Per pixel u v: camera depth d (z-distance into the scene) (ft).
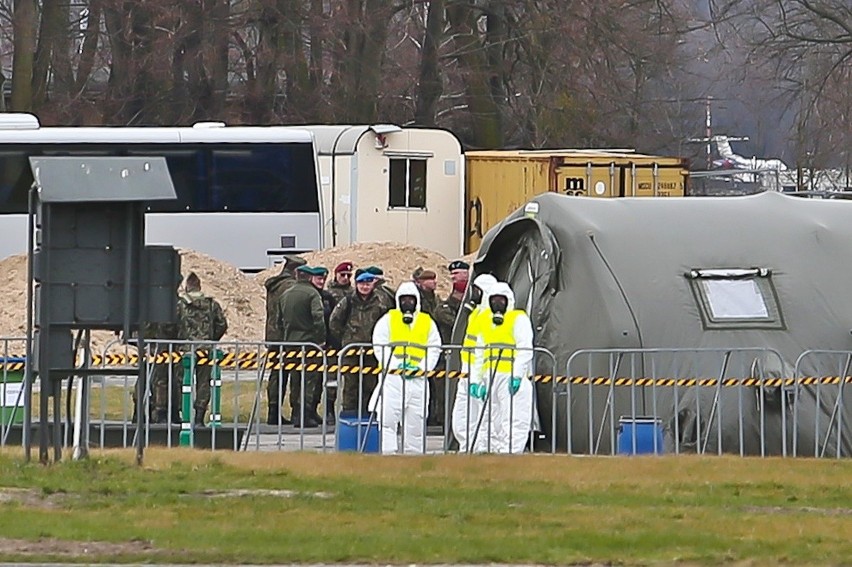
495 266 250.98
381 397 209.56
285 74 653.30
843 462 187.52
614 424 208.03
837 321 223.51
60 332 155.63
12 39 631.97
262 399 264.11
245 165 450.30
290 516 136.67
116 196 149.79
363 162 483.51
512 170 485.15
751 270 226.79
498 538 126.93
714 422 209.97
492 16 644.69
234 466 167.94
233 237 448.24
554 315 228.84
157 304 154.92
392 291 260.21
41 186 148.77
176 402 234.38
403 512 140.05
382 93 653.71
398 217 486.38
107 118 640.99
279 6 630.33
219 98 644.27
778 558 120.78
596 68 651.66
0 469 156.46
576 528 132.67
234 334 383.45
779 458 195.52
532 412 212.43
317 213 452.35
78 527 128.06
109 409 247.09
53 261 153.07
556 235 231.91
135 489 149.07
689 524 135.64
